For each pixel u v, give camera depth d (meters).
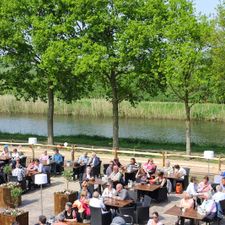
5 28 33.19
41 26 32.34
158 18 30.36
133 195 18.00
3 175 22.42
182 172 22.11
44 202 20.34
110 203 17.20
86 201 17.12
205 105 55.94
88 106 60.22
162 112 57.12
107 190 18.19
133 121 57.53
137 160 28.94
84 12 31.59
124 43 30.23
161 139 44.22
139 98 35.22
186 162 28.48
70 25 31.88
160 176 20.59
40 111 62.50
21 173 21.45
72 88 35.38
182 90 31.27
